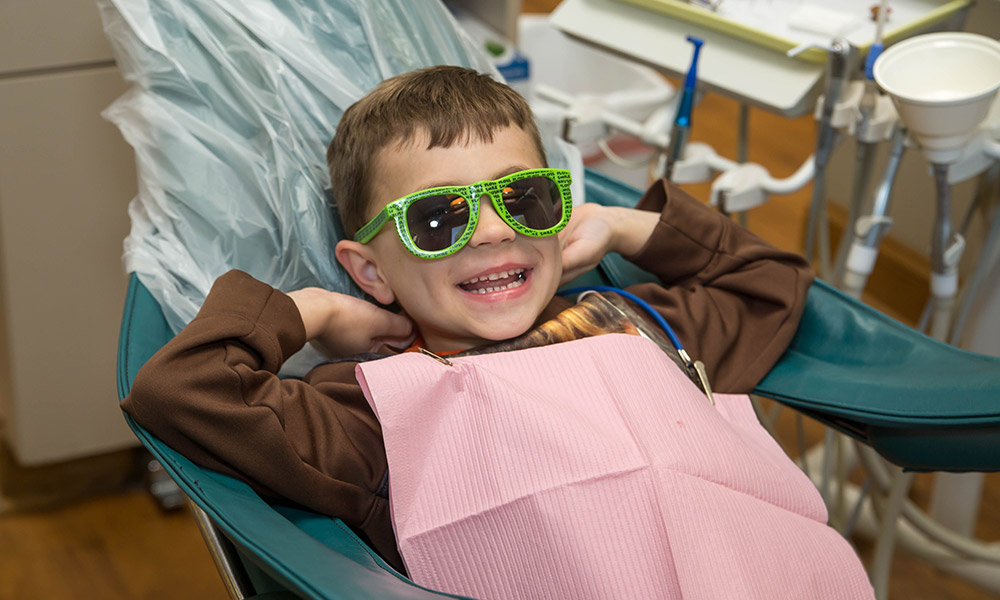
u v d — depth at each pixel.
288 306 0.82
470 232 0.82
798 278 0.98
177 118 0.93
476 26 1.96
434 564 0.74
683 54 1.24
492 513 0.73
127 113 0.93
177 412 0.68
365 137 0.88
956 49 1.03
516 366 0.80
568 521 0.71
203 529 0.75
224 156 0.94
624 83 2.02
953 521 1.43
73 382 1.51
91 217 1.39
